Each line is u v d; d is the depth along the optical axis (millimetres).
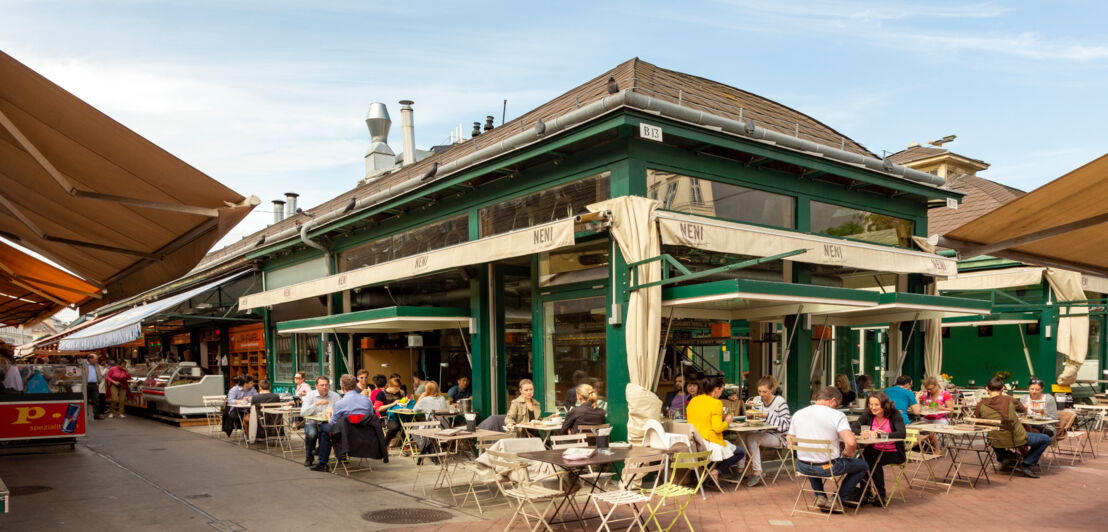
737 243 8953
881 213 12398
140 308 21516
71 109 4219
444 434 8750
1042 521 7070
